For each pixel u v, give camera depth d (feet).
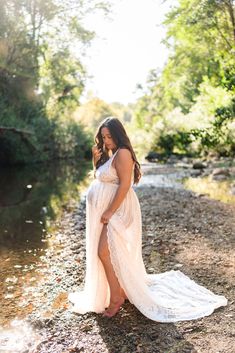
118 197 12.35
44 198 39.34
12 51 64.49
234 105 51.85
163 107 149.28
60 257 18.99
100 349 10.69
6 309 13.43
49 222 27.61
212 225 23.54
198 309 12.55
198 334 11.22
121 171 12.37
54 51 81.97
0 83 66.74
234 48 49.39
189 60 67.92
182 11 50.65
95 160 13.66
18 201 37.73
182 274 15.40
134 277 12.47
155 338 11.12
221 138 63.62
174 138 86.84
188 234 21.81
